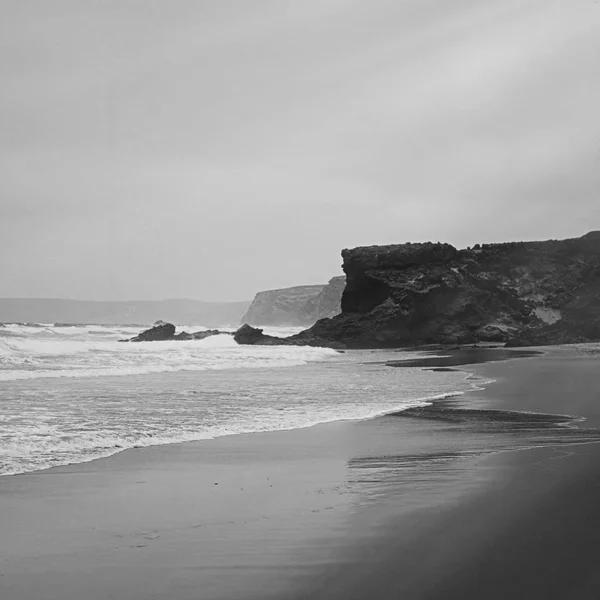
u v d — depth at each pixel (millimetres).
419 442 10781
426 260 71312
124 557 5156
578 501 6363
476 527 5617
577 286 72938
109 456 9477
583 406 15836
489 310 69500
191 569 4867
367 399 17562
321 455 9648
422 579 4492
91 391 18672
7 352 34719
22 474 8227
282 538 5543
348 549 5195
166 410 14773
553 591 4188
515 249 77750
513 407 15758
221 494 7238
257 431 11977
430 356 44500
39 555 5227
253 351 47469
